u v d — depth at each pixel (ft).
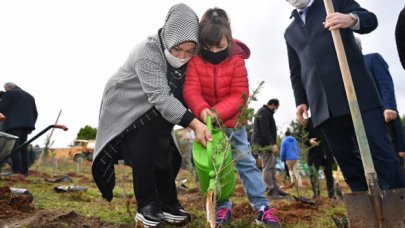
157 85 9.18
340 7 10.43
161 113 9.10
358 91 9.91
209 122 9.04
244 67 10.32
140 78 9.35
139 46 9.78
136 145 9.43
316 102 10.50
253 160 10.73
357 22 9.29
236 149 9.92
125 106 9.59
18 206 11.73
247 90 10.23
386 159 9.62
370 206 8.38
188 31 9.11
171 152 10.67
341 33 10.23
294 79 12.05
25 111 26.45
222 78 10.10
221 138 8.73
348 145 10.57
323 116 10.31
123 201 15.93
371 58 14.11
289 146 24.11
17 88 27.09
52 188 19.44
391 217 8.20
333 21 9.00
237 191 23.90
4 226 9.76
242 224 10.30
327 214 14.43
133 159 9.46
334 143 10.66
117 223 10.89
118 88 9.75
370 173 8.43
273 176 22.48
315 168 20.77
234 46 10.25
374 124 9.77
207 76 10.09
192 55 9.79
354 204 8.46
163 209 10.83
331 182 21.21
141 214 9.32
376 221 8.32
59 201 14.93
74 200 15.66
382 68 13.93
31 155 29.68
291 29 11.36
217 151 8.45
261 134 21.77
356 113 8.74
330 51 10.19
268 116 21.68
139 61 9.45
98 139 9.77
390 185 9.61
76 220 10.91
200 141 8.75
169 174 10.68
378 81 13.94
